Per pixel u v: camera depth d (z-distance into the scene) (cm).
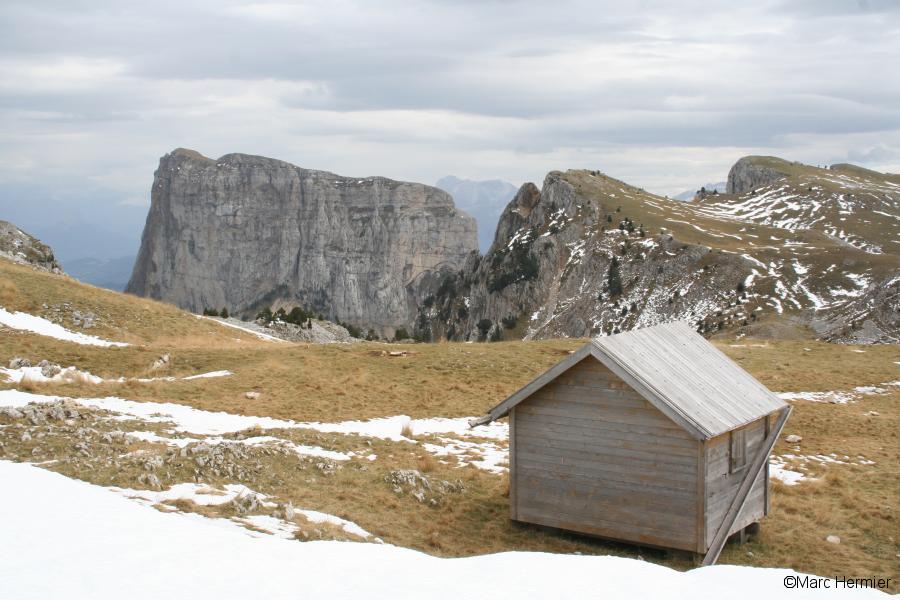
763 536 2102
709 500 1838
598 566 1299
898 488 2591
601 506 1948
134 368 4006
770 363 4988
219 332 5788
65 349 4175
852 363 5094
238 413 3111
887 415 3831
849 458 3006
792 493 2489
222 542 1305
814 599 1180
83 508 1408
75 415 2503
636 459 1902
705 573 1296
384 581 1174
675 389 1903
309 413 3231
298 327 9000
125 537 1266
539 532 2041
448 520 2039
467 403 3672
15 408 2406
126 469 1881
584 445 1975
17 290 5241
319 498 1991
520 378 4206
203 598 1038
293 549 1322
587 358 1969
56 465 1859
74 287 5816
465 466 2602
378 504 2056
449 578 1210
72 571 1094
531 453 2053
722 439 1911
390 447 2727
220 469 2019
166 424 2719
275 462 2205
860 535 2133
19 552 1151
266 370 3991
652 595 1162
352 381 3888
